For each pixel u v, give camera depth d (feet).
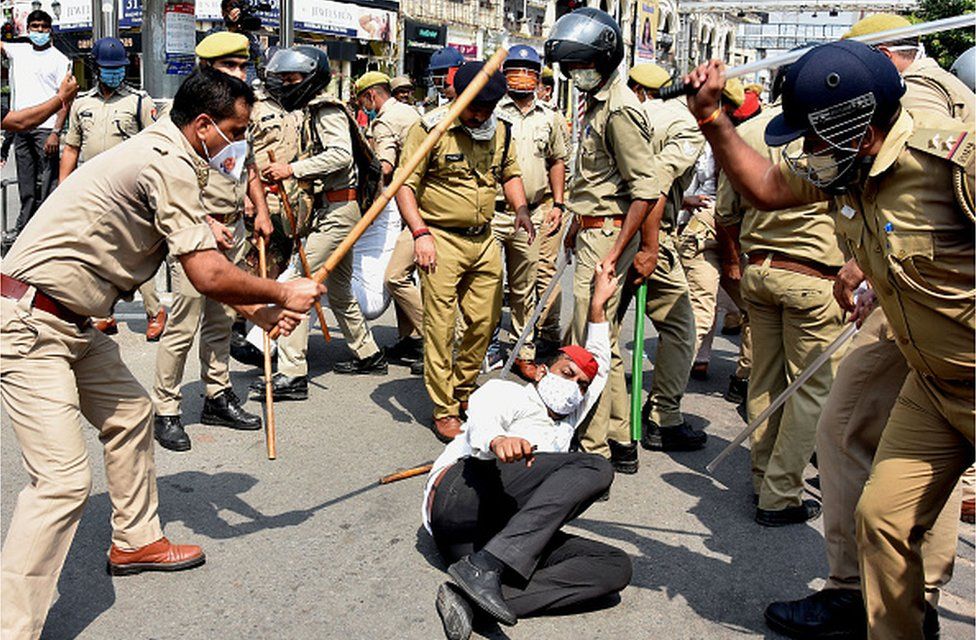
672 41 99.86
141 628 10.59
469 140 15.81
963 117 10.25
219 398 16.69
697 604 11.61
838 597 10.89
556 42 13.99
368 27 70.44
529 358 20.81
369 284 20.20
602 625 11.03
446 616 10.46
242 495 14.05
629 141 13.79
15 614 9.61
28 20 28.43
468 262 16.30
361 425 17.19
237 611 11.00
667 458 16.48
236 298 10.57
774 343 14.20
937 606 11.66
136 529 11.56
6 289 9.87
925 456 9.18
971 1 52.95
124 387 11.20
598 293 13.65
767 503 13.84
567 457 11.49
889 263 8.33
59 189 10.24
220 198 15.61
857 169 8.27
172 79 25.77
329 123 18.31
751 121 13.91
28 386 9.87
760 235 13.60
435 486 11.80
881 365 10.81
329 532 12.99
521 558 10.58
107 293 10.41
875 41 8.73
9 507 13.20
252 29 23.16
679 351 16.61
